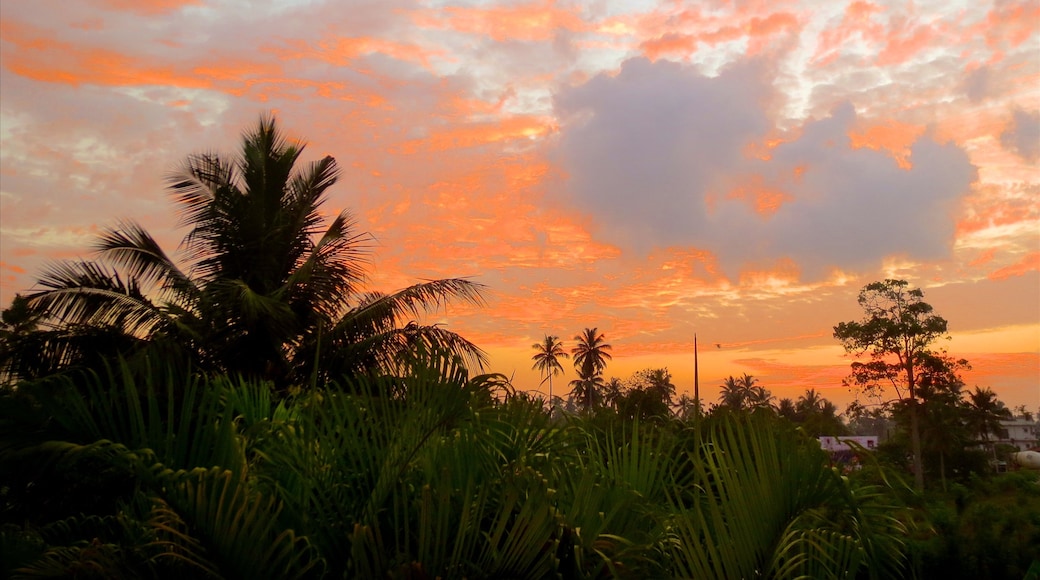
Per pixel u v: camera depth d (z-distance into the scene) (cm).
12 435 301
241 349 1537
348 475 331
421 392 346
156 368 354
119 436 316
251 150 1809
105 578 285
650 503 356
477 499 319
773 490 317
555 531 301
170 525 284
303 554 310
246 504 276
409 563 277
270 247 1777
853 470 360
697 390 368
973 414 4194
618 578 293
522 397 381
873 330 4119
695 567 307
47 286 1567
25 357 1461
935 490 496
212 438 318
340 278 1780
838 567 326
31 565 303
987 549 436
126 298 1588
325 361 1594
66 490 361
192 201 1767
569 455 388
